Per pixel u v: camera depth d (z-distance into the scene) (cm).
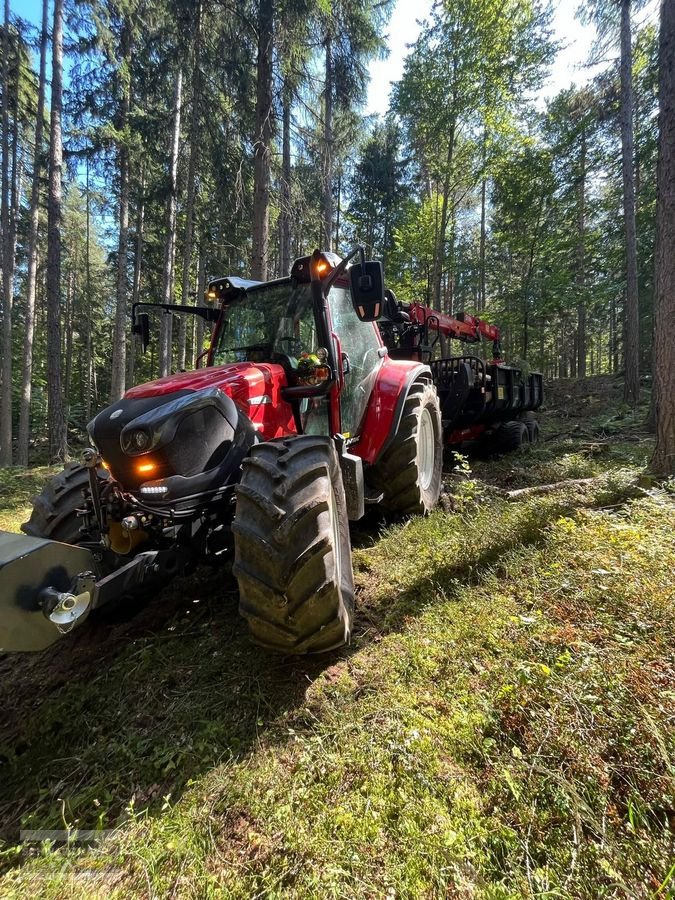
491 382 709
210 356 347
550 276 1420
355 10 985
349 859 133
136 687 220
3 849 151
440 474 470
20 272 2305
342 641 201
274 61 912
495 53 1218
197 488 223
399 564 318
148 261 1955
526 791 148
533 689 183
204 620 269
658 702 162
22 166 1908
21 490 750
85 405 2670
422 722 180
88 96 1358
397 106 1395
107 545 227
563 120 1430
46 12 1411
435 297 1509
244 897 129
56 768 183
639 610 214
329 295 316
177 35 1089
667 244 423
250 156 1055
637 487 385
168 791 165
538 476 536
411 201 2066
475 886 125
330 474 213
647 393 1259
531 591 256
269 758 173
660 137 436
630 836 131
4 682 244
